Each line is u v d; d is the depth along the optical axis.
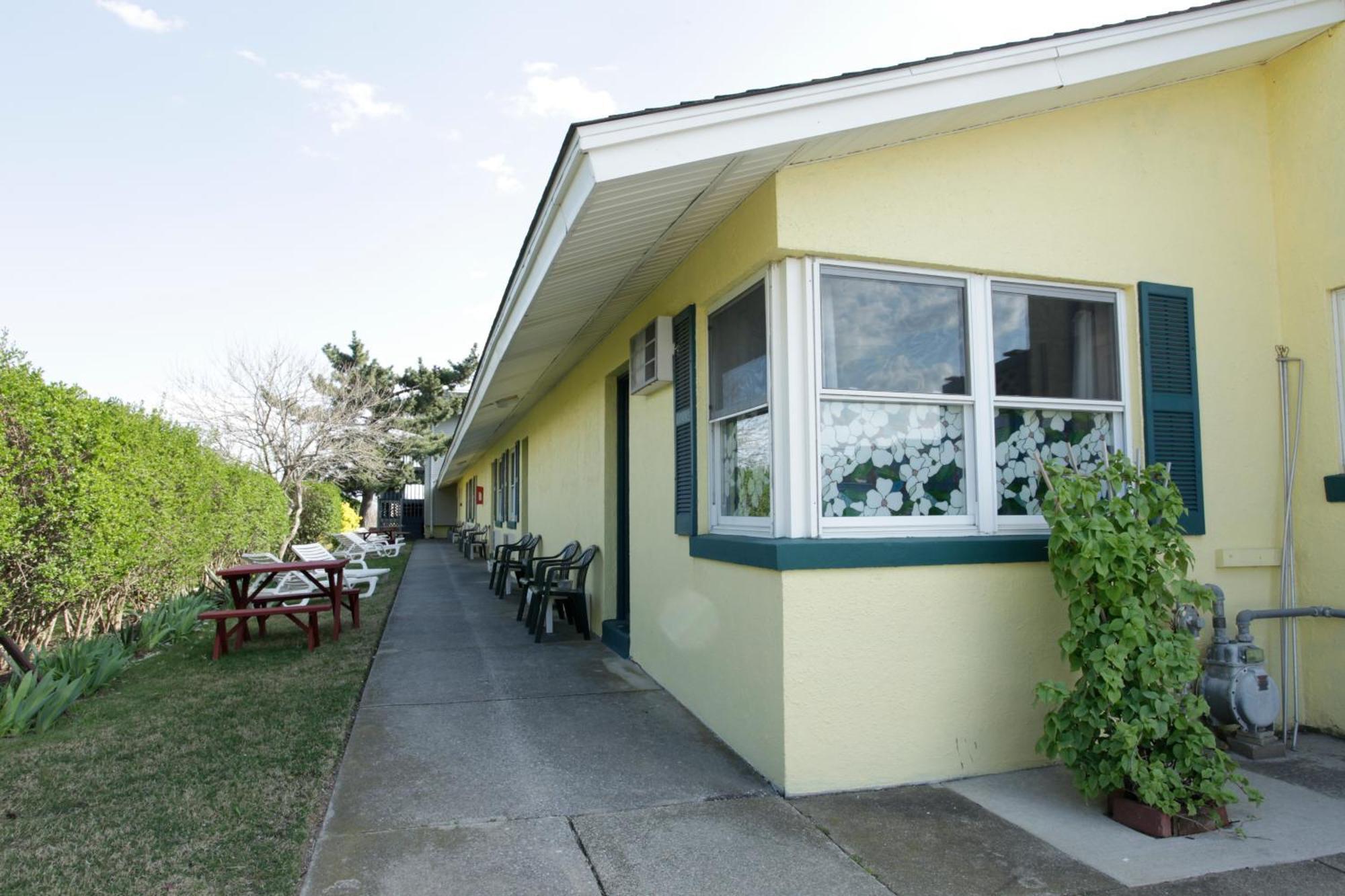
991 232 4.07
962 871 2.82
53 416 5.43
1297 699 4.40
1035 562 3.92
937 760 3.72
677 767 3.90
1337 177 4.35
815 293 3.83
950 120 3.79
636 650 6.24
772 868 2.84
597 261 4.68
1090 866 2.85
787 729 3.51
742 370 4.40
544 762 3.97
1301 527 4.50
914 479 3.97
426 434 31.58
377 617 8.93
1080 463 4.27
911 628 3.70
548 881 2.73
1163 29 4.01
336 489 24.59
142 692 5.39
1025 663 3.88
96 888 2.64
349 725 4.64
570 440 9.22
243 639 7.23
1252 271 4.62
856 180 3.84
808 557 3.54
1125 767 3.10
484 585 12.70
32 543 5.31
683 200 3.90
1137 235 4.38
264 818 3.23
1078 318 4.35
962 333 4.11
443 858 2.91
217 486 9.84
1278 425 4.59
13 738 4.33
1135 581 3.30
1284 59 4.64
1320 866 2.86
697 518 4.77
